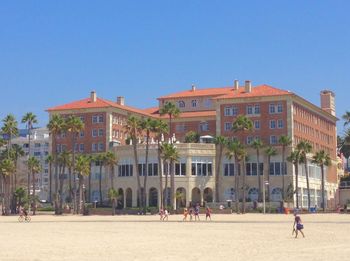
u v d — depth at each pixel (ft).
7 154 459.32
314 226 210.18
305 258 103.19
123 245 133.28
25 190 499.51
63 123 424.87
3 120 463.01
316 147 497.46
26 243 139.54
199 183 432.66
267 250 119.03
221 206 387.75
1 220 294.25
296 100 451.12
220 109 460.14
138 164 438.81
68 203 447.01
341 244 132.98
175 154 399.65
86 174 420.77
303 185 446.60
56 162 436.76
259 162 437.99
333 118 552.00
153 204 438.40
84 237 160.76
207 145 439.22
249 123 414.82
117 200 437.17
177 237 159.43
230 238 154.40
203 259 102.47
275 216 324.80
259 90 458.50
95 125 511.40
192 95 544.21
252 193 436.35
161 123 407.85
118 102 550.77
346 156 525.75
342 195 483.51
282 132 438.81
